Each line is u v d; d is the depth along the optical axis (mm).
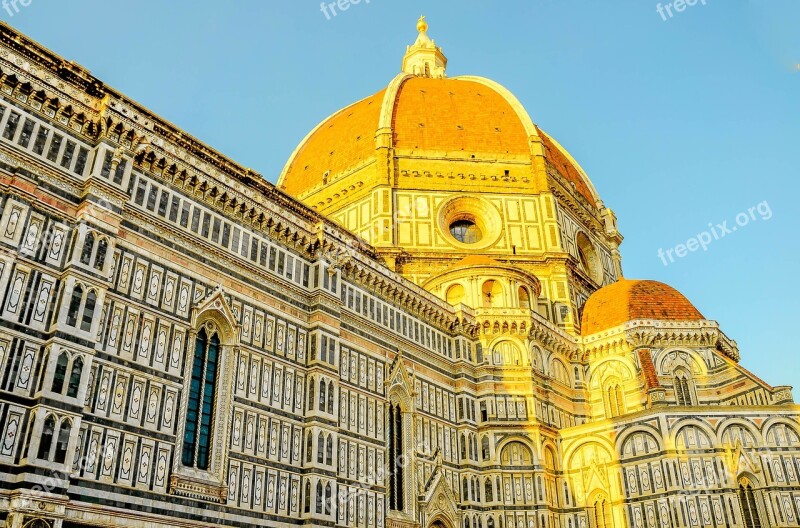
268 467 41781
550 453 61312
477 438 60000
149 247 40062
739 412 56250
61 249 35656
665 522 54031
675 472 54562
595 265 89000
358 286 54188
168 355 38875
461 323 62844
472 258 71625
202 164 44938
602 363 69562
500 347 63594
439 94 92062
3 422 30781
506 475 58281
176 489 36562
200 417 39844
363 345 52531
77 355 33781
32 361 32688
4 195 34250
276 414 43625
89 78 39812
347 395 49344
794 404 56625
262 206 48156
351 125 90938
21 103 36562
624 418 59094
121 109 40656
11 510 29453
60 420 32125
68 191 37031
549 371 66000
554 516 58531
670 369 65938
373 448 49844
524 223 79688
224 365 41969
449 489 55500
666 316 69188
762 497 53094
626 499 56750
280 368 45156
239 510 39219
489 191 81188
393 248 74125
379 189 78688
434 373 59000
